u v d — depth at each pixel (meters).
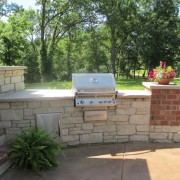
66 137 3.94
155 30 22.48
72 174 3.07
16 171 3.16
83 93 3.81
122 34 24.73
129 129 4.09
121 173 3.07
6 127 3.75
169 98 4.03
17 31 17.05
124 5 22.61
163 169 3.16
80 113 3.94
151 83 4.32
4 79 3.93
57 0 21.33
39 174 3.05
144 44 23.12
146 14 23.17
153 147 3.93
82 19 21.67
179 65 24.98
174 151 3.77
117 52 26.19
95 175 3.03
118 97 3.94
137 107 4.04
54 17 22.20
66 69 26.16
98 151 3.79
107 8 20.52
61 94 4.02
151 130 4.12
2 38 16.12
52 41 22.75
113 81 3.95
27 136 3.39
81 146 4.00
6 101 3.67
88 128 4.00
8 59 16.53
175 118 4.10
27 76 20.80
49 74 21.34
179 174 3.02
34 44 23.64
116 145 4.02
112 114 4.02
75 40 25.09
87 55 26.23
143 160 3.44
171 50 23.30
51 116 3.83
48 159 3.23
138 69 27.20
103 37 24.42
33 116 3.79
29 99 3.71
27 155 3.18
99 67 26.58
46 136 3.40
